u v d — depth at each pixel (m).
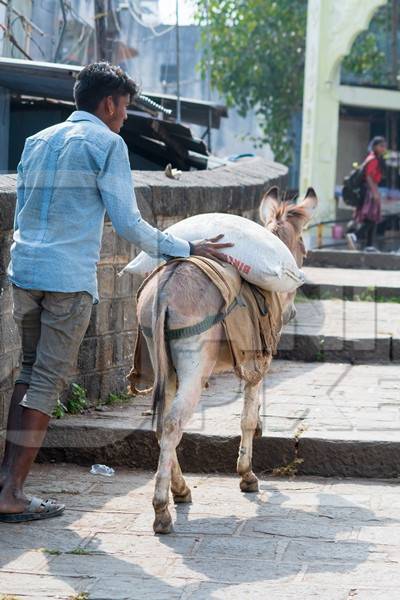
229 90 22.30
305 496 5.64
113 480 5.89
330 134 19.06
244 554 4.71
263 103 22.72
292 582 4.37
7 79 9.34
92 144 5.00
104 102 5.19
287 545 4.82
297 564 4.58
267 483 5.91
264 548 4.79
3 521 5.07
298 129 23.14
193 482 5.91
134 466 6.16
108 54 12.25
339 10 18.66
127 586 4.32
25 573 4.45
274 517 5.24
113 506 5.39
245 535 4.97
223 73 22.14
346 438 6.08
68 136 5.05
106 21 12.12
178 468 5.38
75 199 5.02
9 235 5.55
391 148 21.30
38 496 5.54
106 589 4.28
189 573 4.47
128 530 5.02
